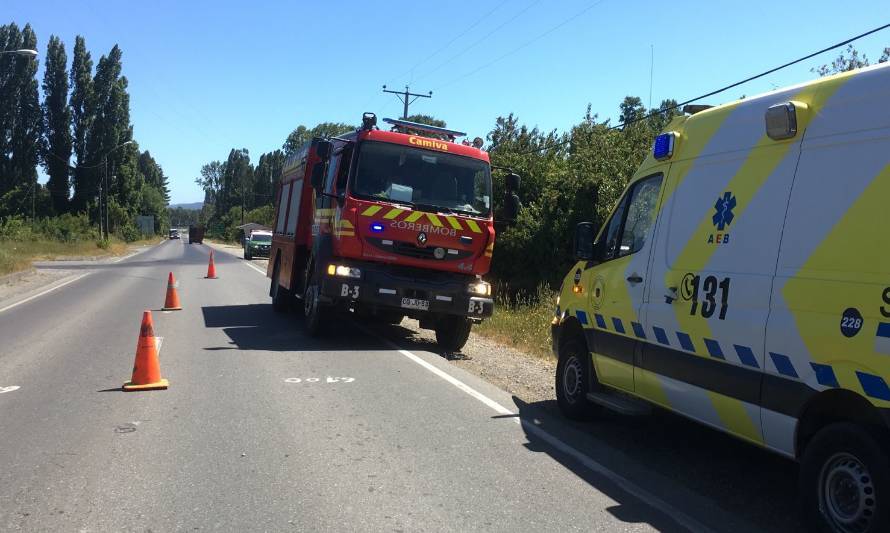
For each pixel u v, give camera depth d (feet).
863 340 11.69
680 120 18.45
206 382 25.08
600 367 20.08
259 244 136.87
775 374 13.56
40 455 16.87
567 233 55.36
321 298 32.65
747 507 14.87
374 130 33.09
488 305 33.19
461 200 33.71
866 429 11.89
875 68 12.61
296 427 19.57
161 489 14.83
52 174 236.84
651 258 17.98
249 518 13.47
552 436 19.74
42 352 31.12
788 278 13.39
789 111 13.92
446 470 16.46
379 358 30.63
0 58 226.58
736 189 15.34
